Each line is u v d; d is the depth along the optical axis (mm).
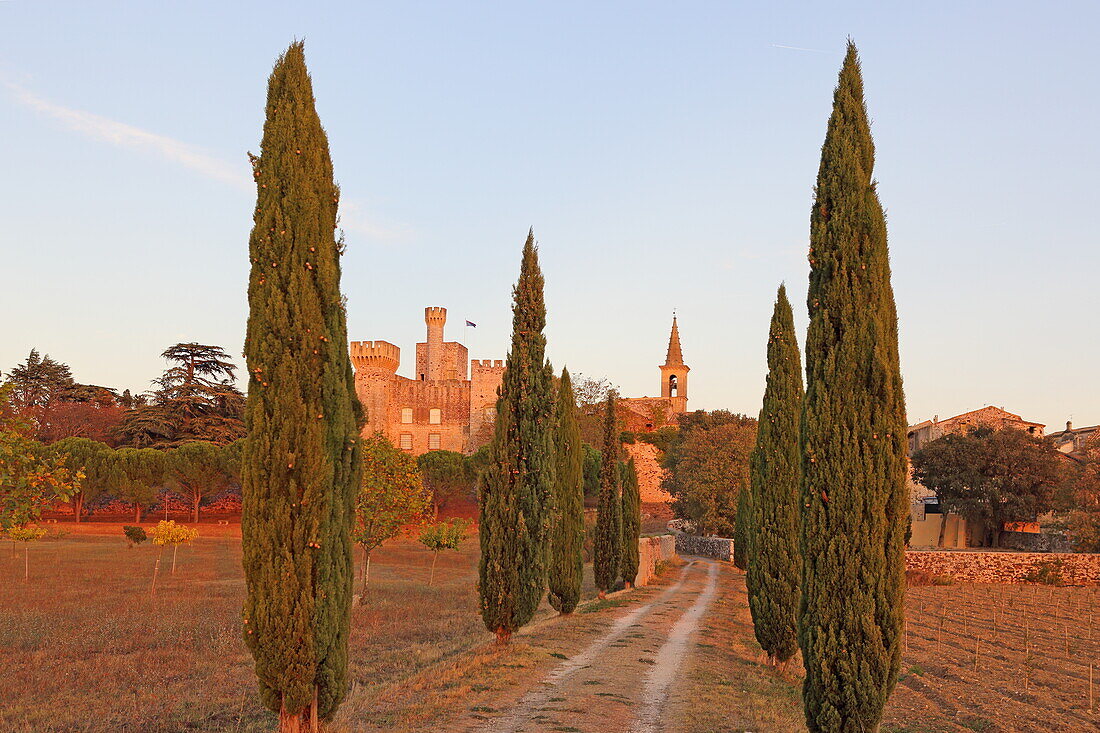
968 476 73875
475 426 114812
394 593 41312
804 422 14531
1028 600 46625
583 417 114250
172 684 18781
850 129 15023
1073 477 69000
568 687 17453
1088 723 18672
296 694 11852
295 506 12102
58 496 16000
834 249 14641
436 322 128125
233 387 95062
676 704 16594
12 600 32250
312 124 13109
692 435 88500
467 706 15242
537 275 23641
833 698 13492
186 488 78688
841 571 13680
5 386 15516
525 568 22172
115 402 110938
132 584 39438
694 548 79875
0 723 14703
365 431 114000
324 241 12945
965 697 21234
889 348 14297
